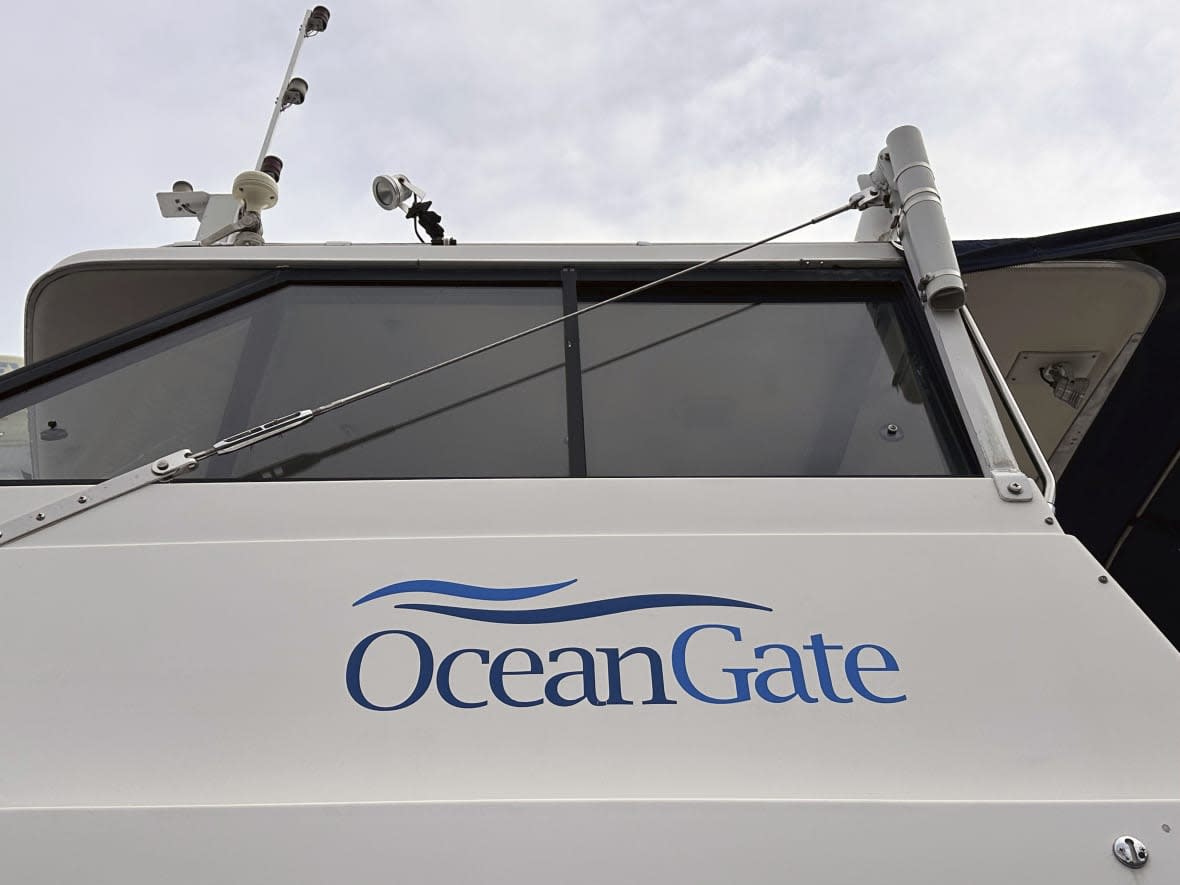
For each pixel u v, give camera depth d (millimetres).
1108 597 1688
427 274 2406
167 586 1719
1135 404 3125
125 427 2150
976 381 2104
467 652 1608
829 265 2414
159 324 2301
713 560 1739
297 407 2145
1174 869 1314
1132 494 3320
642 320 2312
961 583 1708
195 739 1509
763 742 1495
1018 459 3457
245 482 1919
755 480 1910
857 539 1777
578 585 1699
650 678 1573
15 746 1506
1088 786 1442
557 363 2213
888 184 2506
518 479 1913
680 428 2100
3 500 1938
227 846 1345
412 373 2197
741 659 1599
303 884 1310
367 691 1561
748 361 2236
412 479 1959
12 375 2207
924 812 1371
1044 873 1311
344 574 1728
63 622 1670
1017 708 1536
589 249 2434
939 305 2242
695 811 1373
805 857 1328
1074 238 2467
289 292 2385
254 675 1586
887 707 1538
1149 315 2838
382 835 1351
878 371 2219
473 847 1340
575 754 1479
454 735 1504
